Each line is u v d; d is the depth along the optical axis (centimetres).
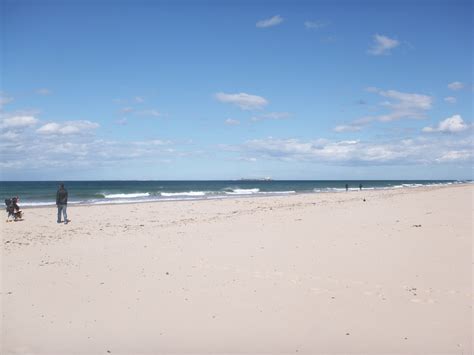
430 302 764
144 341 643
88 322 713
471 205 2486
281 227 1691
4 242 1482
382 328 666
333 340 632
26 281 945
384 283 876
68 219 2297
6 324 707
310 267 1014
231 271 998
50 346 631
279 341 634
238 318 717
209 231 1644
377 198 3734
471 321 682
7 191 7531
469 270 950
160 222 2073
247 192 6950
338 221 1825
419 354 587
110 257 1184
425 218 1817
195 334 662
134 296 834
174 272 1000
